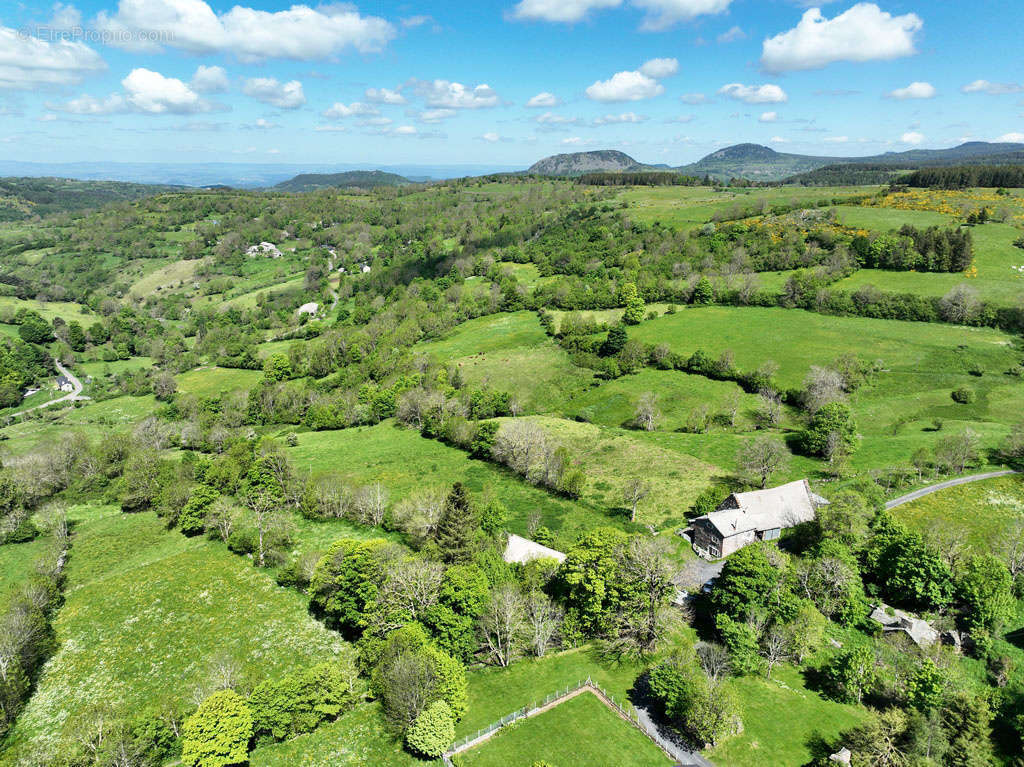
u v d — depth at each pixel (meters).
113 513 99.19
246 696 54.69
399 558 68.31
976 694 51.62
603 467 105.38
